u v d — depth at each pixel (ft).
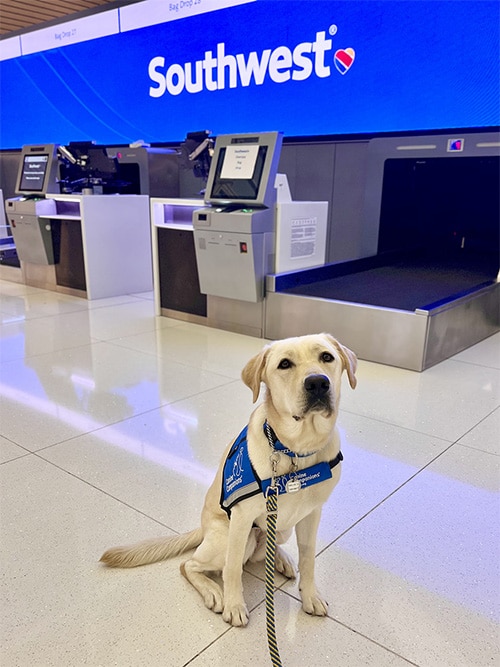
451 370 15.07
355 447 10.65
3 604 6.61
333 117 23.20
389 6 20.68
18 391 13.38
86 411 12.23
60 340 17.81
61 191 25.84
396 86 21.34
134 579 7.06
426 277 20.66
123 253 24.94
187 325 19.99
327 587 6.97
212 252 17.93
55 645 6.04
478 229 24.98
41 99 34.27
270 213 17.37
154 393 13.33
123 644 6.06
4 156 37.60
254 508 5.93
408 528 8.16
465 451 10.52
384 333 15.33
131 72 29.43
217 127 26.94
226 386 13.83
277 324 17.84
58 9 30.86
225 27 25.18
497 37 18.86
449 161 24.22
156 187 27.96
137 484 9.28
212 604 6.52
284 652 5.98
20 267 27.66
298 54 23.36
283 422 5.61
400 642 6.13
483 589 6.95
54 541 7.79
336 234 24.50
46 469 9.74
